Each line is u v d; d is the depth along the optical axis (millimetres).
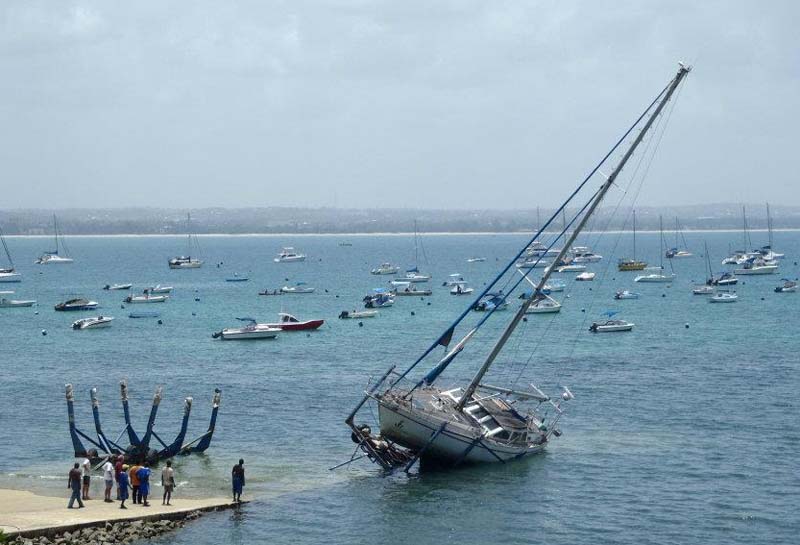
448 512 59500
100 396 100000
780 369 113250
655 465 69688
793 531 56188
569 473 67562
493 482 65500
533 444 72500
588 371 114750
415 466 69250
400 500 61625
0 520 54688
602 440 77312
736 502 61344
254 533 55719
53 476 67188
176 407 92875
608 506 60688
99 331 170250
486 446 68500
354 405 92875
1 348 145750
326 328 171500
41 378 113938
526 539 55094
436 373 71875
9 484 65062
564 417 86688
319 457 72688
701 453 73062
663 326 167875
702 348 135500
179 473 67812
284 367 121812
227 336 154250
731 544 54250
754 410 88625
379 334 161500
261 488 64188
